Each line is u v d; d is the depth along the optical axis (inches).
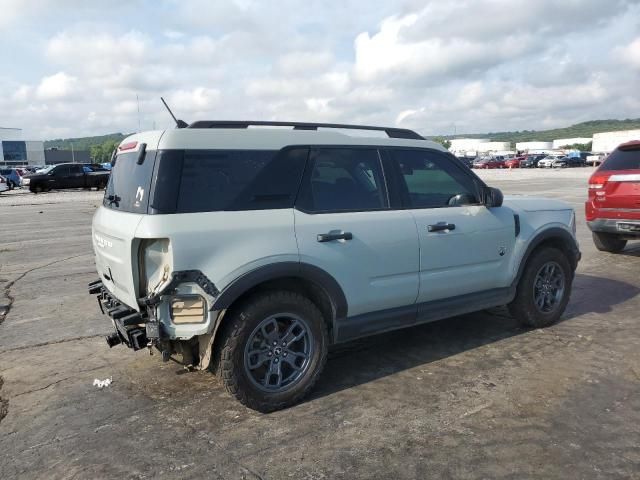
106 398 154.8
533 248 198.5
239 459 121.6
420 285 168.2
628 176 319.6
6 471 119.2
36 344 202.1
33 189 1259.8
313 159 152.5
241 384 138.6
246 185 140.6
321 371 151.4
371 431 132.7
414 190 171.9
